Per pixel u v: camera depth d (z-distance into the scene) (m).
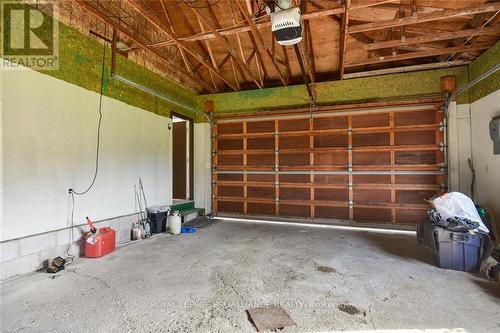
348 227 5.33
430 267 3.16
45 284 2.70
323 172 5.70
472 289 2.61
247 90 6.34
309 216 5.80
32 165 3.03
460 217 3.17
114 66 3.94
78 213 3.59
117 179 4.27
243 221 5.94
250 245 4.08
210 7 4.36
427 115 5.07
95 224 3.83
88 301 2.38
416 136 5.13
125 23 4.31
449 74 4.96
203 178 6.63
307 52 4.33
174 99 5.34
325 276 2.90
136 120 4.68
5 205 2.78
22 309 2.24
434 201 3.46
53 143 3.26
